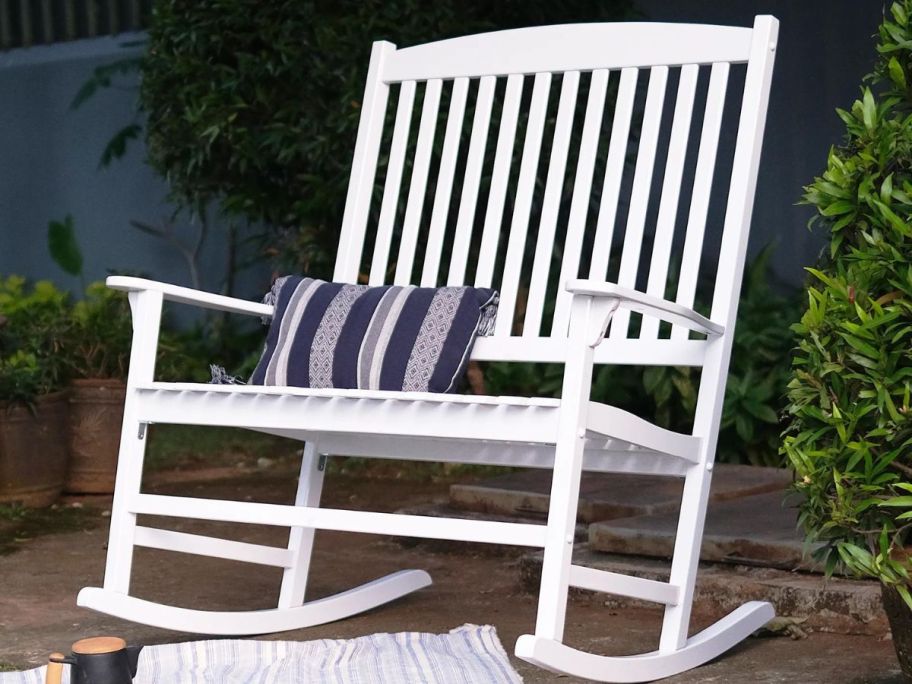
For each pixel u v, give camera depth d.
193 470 4.57
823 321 1.71
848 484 1.67
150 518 3.67
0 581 2.83
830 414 1.68
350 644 2.12
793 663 2.07
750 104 2.20
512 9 4.20
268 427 2.10
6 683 1.91
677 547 2.07
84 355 4.08
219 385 2.10
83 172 6.24
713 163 2.22
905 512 1.63
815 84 4.62
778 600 2.33
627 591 1.94
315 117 4.06
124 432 2.17
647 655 1.98
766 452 4.18
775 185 4.68
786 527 2.61
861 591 2.25
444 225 2.48
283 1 3.99
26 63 6.38
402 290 2.23
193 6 4.07
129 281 2.16
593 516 3.10
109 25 6.21
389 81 2.62
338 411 1.99
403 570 2.78
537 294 2.33
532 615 2.48
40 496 3.83
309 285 2.33
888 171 1.75
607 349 2.21
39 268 6.34
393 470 4.46
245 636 2.30
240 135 4.07
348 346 2.17
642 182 2.29
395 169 2.56
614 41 2.37
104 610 2.07
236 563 3.08
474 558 3.12
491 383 4.47
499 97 3.97
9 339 4.01
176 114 4.19
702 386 2.11
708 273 4.70
